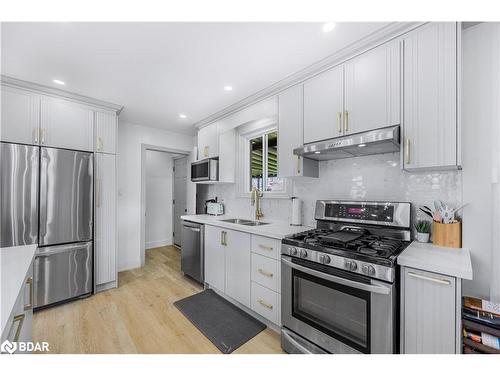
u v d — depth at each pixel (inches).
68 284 92.5
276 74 80.5
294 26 56.7
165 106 111.7
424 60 52.8
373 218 67.0
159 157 192.2
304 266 59.0
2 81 80.7
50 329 75.1
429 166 51.8
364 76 62.8
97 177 103.0
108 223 106.0
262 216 111.2
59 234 90.6
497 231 51.4
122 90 93.4
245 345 67.9
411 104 54.4
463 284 54.1
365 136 57.4
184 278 122.2
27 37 60.0
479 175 53.3
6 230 79.7
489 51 52.3
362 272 48.5
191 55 69.2
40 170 87.0
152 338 71.0
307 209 90.9
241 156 124.8
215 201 142.7
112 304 92.7
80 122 98.7
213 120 126.3
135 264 140.3
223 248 96.0
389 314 45.4
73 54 68.2
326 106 71.7
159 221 192.1
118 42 62.8
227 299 97.0
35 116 87.4
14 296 32.5
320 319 57.5
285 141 84.7
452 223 54.9
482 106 53.1
